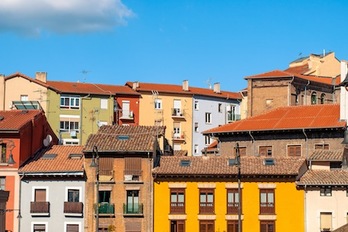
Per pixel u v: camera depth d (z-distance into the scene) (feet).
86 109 355.97
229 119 402.11
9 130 250.78
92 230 247.91
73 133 350.84
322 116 277.64
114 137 257.75
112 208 248.73
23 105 316.81
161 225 248.11
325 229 242.58
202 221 247.70
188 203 248.52
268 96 335.26
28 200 249.96
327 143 269.44
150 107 377.91
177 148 381.19
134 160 250.78
